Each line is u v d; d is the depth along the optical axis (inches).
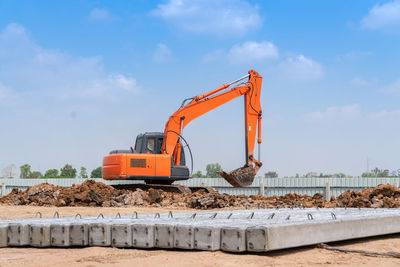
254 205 813.9
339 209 513.0
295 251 291.0
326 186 1055.0
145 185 924.6
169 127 930.1
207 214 422.6
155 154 906.7
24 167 2223.2
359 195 789.2
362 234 341.7
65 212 665.0
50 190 890.1
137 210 714.2
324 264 253.1
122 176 879.7
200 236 278.1
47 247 308.5
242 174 888.3
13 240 311.1
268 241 262.4
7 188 1510.8
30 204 872.3
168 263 247.4
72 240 305.1
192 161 922.1
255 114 941.8
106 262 252.5
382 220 362.6
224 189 1197.7
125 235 295.3
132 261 254.2
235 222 317.7
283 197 912.3
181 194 861.8
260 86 959.0
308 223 295.4
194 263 246.4
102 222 317.1
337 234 318.3
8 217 593.9
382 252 288.8
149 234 288.4
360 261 263.3
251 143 925.8
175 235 284.8
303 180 1095.0
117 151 920.3
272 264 248.1
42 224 307.7
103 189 877.2
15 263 253.8
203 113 946.1
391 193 768.9
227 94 948.6
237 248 268.7
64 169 2159.2
